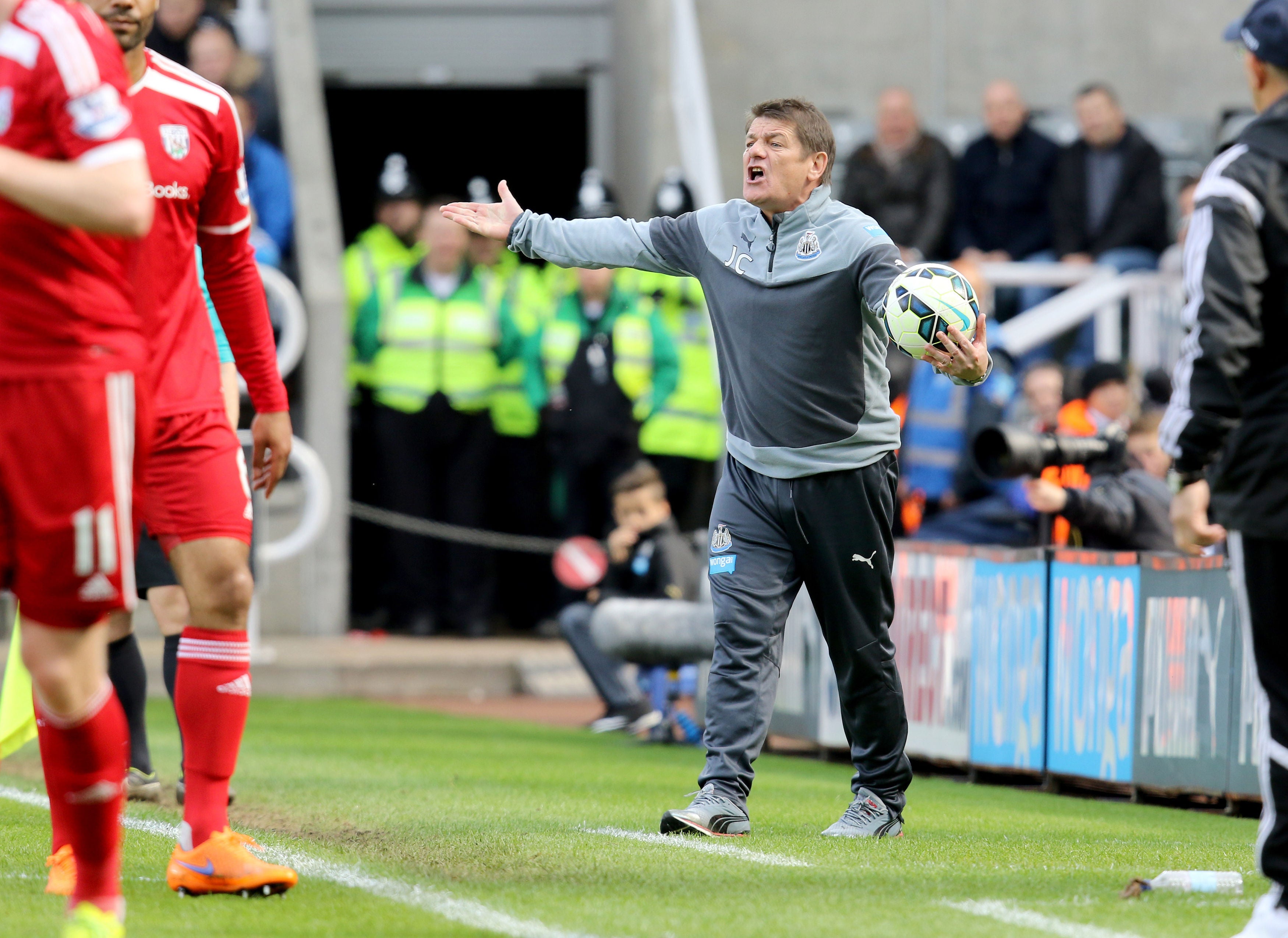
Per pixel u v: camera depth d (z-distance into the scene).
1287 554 12.59
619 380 42.81
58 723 12.16
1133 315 43.12
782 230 17.34
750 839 17.67
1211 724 22.52
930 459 38.22
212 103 14.73
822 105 54.81
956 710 27.28
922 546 28.23
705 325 43.09
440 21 59.94
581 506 43.38
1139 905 14.05
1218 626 22.41
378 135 64.44
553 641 45.06
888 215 44.97
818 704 29.91
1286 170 12.52
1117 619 24.19
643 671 33.41
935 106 54.94
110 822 12.33
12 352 11.81
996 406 37.38
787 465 17.55
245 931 12.88
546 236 18.44
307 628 44.56
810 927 13.02
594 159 60.00
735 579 17.91
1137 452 29.84
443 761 26.97
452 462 43.88
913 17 54.97
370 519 44.09
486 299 43.94
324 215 46.31
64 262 11.83
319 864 16.03
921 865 16.11
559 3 60.09
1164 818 21.89
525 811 20.34
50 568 11.97
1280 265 12.48
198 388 14.66
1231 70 55.16
